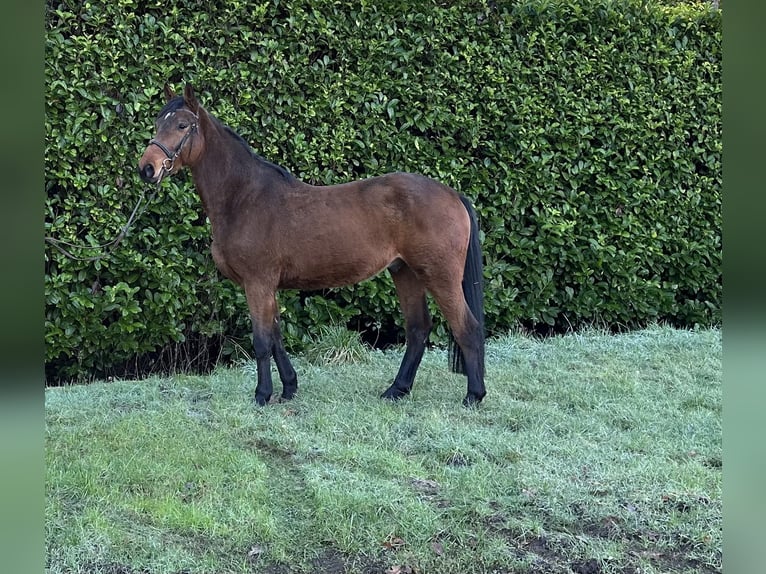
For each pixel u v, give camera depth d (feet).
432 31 17.28
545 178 18.53
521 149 18.24
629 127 18.98
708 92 19.81
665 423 12.18
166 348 16.69
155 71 15.34
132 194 15.48
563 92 18.43
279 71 16.02
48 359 15.21
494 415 12.44
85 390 14.23
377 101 16.96
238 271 12.62
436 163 17.61
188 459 10.30
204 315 16.60
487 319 18.69
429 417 12.18
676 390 14.21
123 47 15.03
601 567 8.04
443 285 12.53
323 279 12.73
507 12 17.88
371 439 11.24
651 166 19.49
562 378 14.88
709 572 8.02
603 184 19.19
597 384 14.42
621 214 19.60
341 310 17.16
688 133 19.77
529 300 18.86
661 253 19.70
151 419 12.06
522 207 18.54
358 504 8.89
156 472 9.83
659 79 19.44
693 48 19.72
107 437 11.17
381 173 17.25
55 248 14.78
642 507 9.03
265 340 12.74
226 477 9.82
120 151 15.15
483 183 18.19
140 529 8.49
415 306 13.61
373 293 17.06
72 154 14.64
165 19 15.34
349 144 16.90
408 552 8.18
